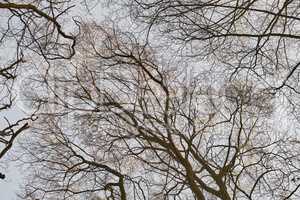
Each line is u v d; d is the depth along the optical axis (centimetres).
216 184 1255
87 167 1376
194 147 1257
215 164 1262
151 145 1273
